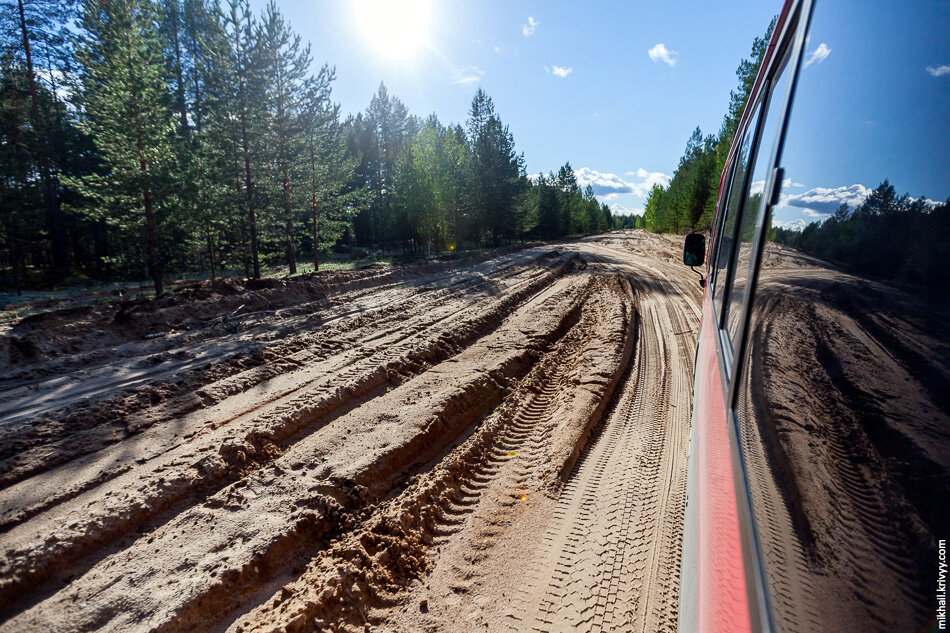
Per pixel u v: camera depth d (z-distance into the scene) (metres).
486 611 3.11
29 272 23.58
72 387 6.07
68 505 3.77
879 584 0.68
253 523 3.59
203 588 2.95
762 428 1.29
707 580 1.45
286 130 20.94
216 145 19.19
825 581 0.81
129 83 14.24
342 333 8.81
